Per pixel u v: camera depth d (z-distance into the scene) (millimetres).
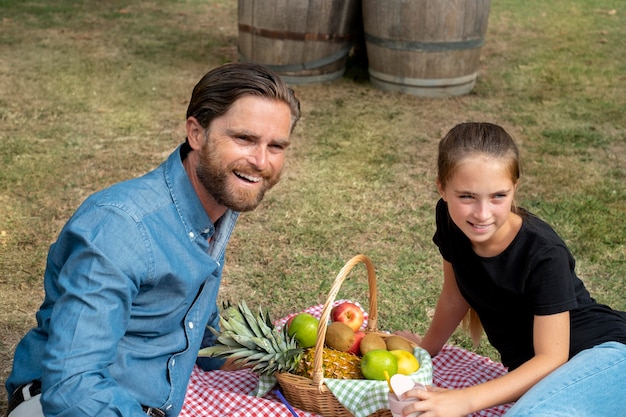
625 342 2627
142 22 10562
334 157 6219
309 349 2963
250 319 2945
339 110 7344
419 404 2406
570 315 2686
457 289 3107
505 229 2639
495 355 3711
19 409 2117
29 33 9617
